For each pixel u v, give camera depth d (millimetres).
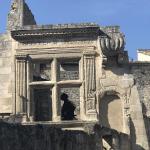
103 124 33281
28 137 22516
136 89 33656
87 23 33781
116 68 33719
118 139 32719
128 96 33531
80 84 33656
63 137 25734
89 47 33781
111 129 32406
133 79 33656
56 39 34062
